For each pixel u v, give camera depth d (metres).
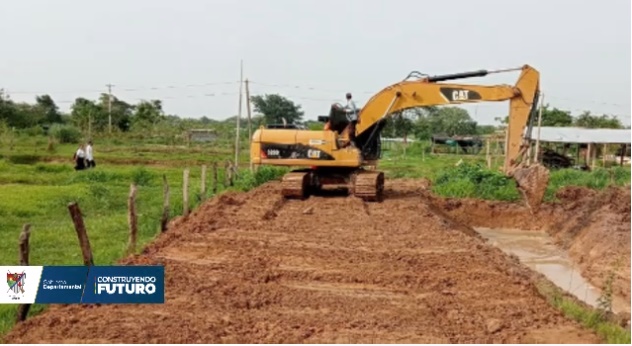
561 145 54.72
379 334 8.65
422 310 9.82
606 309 10.66
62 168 34.53
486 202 22.39
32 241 14.60
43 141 56.25
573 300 11.31
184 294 10.21
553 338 8.78
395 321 9.23
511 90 19.31
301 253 13.16
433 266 12.37
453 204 22.44
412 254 13.24
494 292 10.85
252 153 21.02
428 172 38.34
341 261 12.62
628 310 11.70
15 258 12.93
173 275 11.16
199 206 19.22
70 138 58.28
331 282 11.30
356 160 20.47
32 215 18.64
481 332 8.90
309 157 20.64
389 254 13.20
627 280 13.20
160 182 29.28
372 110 20.88
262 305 9.84
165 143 61.62
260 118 50.00
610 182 29.23
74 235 15.34
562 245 18.39
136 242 13.86
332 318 9.28
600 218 17.78
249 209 18.17
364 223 16.48
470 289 11.02
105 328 8.63
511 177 19.20
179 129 64.62
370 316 9.43
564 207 21.92
